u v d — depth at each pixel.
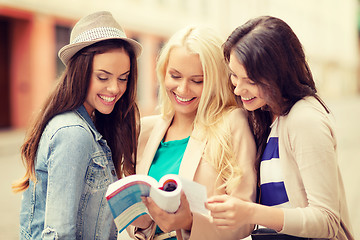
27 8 12.09
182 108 1.97
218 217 1.50
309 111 1.57
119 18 15.19
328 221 1.50
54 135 1.61
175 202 1.50
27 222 1.74
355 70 50.94
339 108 22.95
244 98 1.70
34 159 1.71
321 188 1.51
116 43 1.74
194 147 1.88
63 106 1.70
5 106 12.74
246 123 1.86
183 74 1.88
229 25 22.50
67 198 1.55
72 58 1.73
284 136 1.64
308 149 1.53
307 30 35.81
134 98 1.98
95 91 1.75
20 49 12.56
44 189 1.68
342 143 9.74
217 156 1.79
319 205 1.51
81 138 1.62
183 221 1.69
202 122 1.89
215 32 1.92
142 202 1.63
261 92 1.61
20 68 12.62
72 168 1.57
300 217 1.51
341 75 45.31
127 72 1.81
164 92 2.10
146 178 1.50
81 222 1.71
